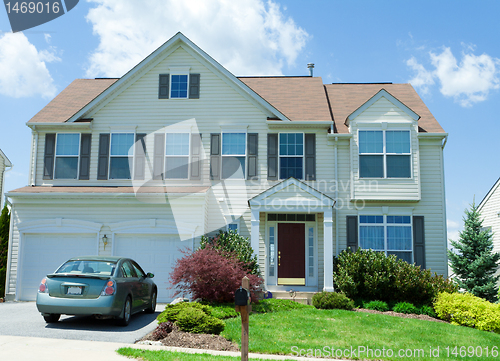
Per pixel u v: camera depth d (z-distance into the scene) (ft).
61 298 31.58
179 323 32.17
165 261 53.26
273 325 36.40
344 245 56.24
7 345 26.17
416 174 56.08
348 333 35.45
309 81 70.33
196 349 28.40
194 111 59.67
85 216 54.70
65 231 54.34
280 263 56.08
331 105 65.82
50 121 61.16
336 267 53.31
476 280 55.88
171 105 60.03
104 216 54.49
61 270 34.24
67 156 59.98
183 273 43.65
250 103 59.41
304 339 33.04
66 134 60.59
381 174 56.44
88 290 31.68
